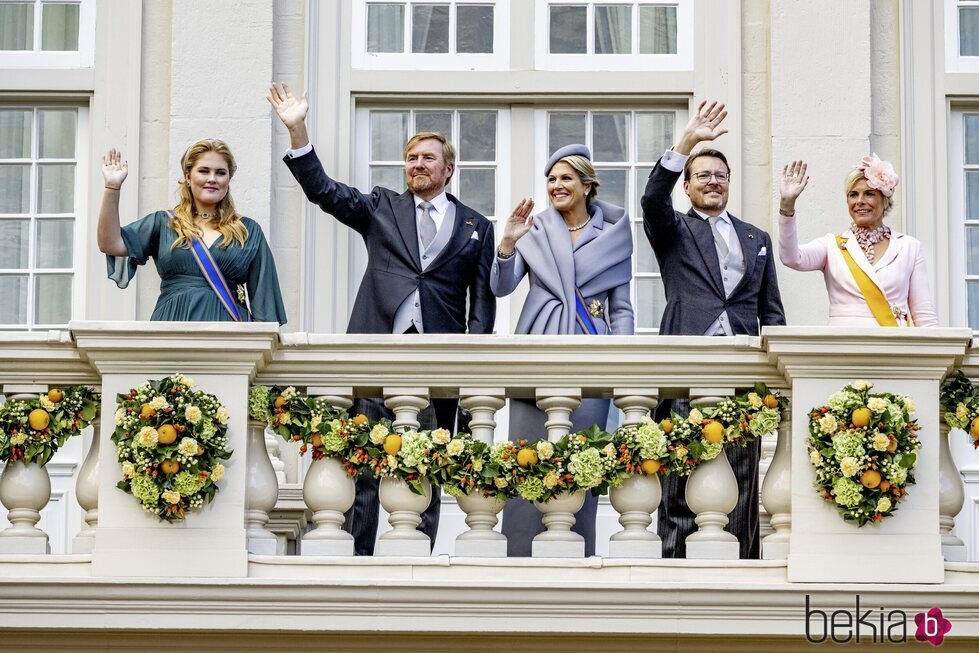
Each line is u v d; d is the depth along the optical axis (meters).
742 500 10.95
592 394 10.65
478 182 14.72
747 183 14.47
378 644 10.19
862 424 10.12
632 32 14.85
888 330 10.27
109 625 10.02
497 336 10.49
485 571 10.20
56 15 14.80
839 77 14.45
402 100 14.73
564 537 10.37
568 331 11.41
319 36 14.69
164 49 14.62
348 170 14.52
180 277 11.55
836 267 11.60
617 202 14.69
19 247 14.52
